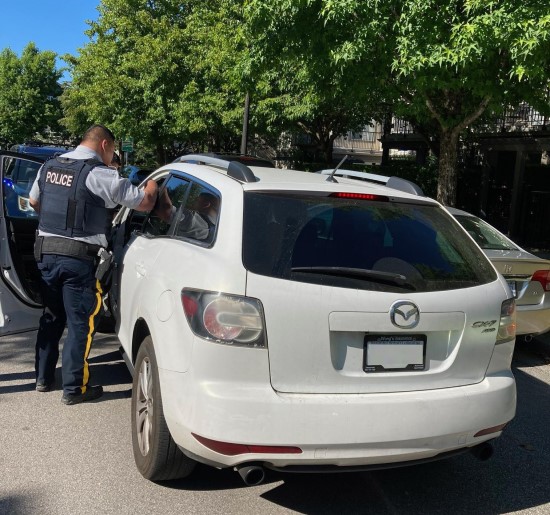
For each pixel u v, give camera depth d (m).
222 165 3.59
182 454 3.01
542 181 15.59
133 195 3.88
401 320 2.75
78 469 3.34
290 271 2.73
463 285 3.00
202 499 3.10
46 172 4.09
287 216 2.93
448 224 3.41
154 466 3.04
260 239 2.80
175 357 2.78
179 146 26.06
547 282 5.74
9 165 5.16
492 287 3.11
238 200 2.96
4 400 4.28
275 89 15.71
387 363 2.78
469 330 2.93
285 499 3.16
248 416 2.56
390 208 3.26
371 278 2.80
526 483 3.51
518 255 5.89
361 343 2.74
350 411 2.64
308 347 2.65
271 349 2.62
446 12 7.02
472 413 2.86
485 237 6.35
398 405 2.71
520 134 15.50
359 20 7.47
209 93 17.45
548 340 6.45
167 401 2.80
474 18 6.66
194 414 2.63
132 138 20.89
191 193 3.54
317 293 2.68
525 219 15.49
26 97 39.44
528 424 4.40
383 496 3.27
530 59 6.70
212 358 2.62
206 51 17.33
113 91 19.67
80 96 23.02
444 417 2.78
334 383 2.69
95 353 5.41
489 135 16.38
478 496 3.33
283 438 2.57
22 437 3.70
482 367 3.00
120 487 3.17
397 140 20.44
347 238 2.95
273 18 8.13
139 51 19.23
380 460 2.71
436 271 3.00
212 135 20.88
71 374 4.16
